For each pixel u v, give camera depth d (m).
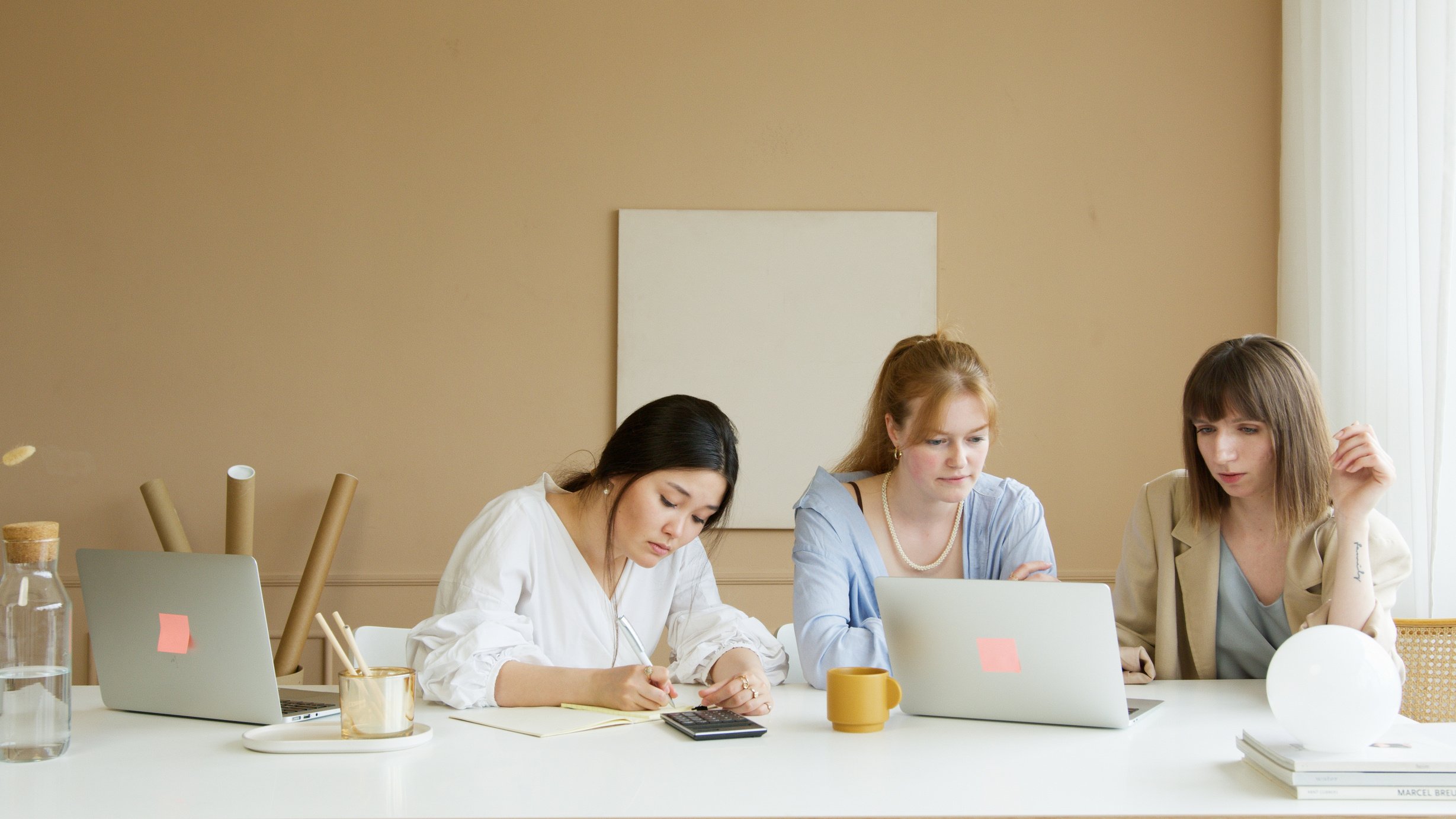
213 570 1.28
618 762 1.12
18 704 1.12
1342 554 1.57
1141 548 1.80
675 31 3.31
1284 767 1.01
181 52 3.28
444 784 1.03
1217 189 3.29
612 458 1.52
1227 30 3.31
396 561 3.21
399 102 3.29
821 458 3.23
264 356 3.24
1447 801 0.98
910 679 1.36
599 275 3.27
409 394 3.25
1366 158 2.65
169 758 1.14
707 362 3.24
